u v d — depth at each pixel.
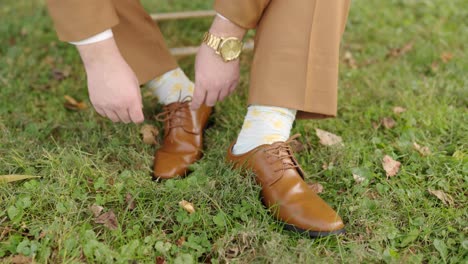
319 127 1.79
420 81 2.04
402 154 1.65
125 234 1.33
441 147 1.67
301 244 1.27
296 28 1.31
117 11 1.53
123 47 1.59
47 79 2.10
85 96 2.00
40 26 2.51
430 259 1.29
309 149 1.70
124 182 1.46
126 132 1.71
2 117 1.80
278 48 1.33
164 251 1.25
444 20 2.58
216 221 1.33
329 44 1.33
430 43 2.34
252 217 1.35
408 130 1.72
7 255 1.25
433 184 1.50
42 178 1.49
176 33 2.44
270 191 1.37
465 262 1.25
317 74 1.35
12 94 1.97
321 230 1.29
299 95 1.34
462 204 1.45
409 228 1.37
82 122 1.79
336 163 1.60
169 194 1.44
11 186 1.44
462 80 2.04
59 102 1.95
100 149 1.64
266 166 1.38
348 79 2.09
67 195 1.40
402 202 1.44
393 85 2.06
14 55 2.23
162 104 1.78
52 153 1.55
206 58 1.35
